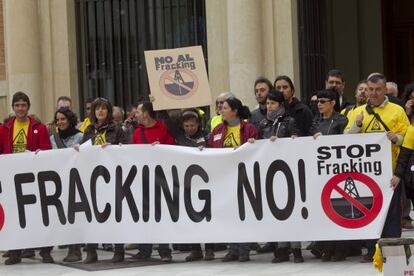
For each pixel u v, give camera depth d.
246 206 11.96
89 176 12.46
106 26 19.48
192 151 12.14
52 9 18.94
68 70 18.94
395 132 11.53
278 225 11.86
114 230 12.38
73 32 19.12
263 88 12.83
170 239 12.20
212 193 12.09
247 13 16.98
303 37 17.58
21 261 13.19
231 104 12.13
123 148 12.36
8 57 18.89
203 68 13.02
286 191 11.81
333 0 22.66
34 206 12.62
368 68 22.88
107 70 19.52
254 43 17.03
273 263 12.01
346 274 10.89
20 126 13.17
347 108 12.97
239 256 12.27
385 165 11.48
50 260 12.92
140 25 19.28
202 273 11.42
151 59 13.05
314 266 11.61
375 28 22.78
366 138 11.53
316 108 13.88
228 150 12.00
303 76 17.52
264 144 11.90
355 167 11.59
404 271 8.70
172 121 12.82
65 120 13.55
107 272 11.80
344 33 22.66
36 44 18.86
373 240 11.67
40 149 13.05
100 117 12.68
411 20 23.47
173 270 11.74
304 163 11.75
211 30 17.66
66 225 12.55
